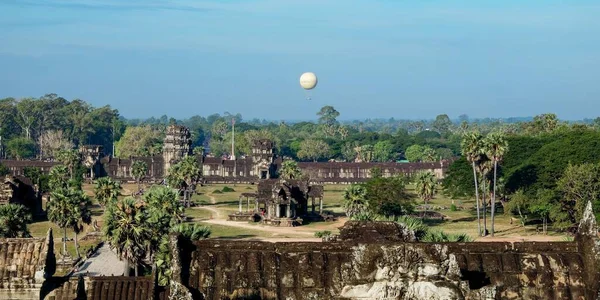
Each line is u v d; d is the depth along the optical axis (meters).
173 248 24.34
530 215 181.50
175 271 24.02
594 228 25.16
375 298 23.08
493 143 161.00
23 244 49.50
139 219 95.56
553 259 24.97
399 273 23.06
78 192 128.38
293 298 23.91
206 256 24.58
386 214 166.00
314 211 197.75
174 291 23.53
